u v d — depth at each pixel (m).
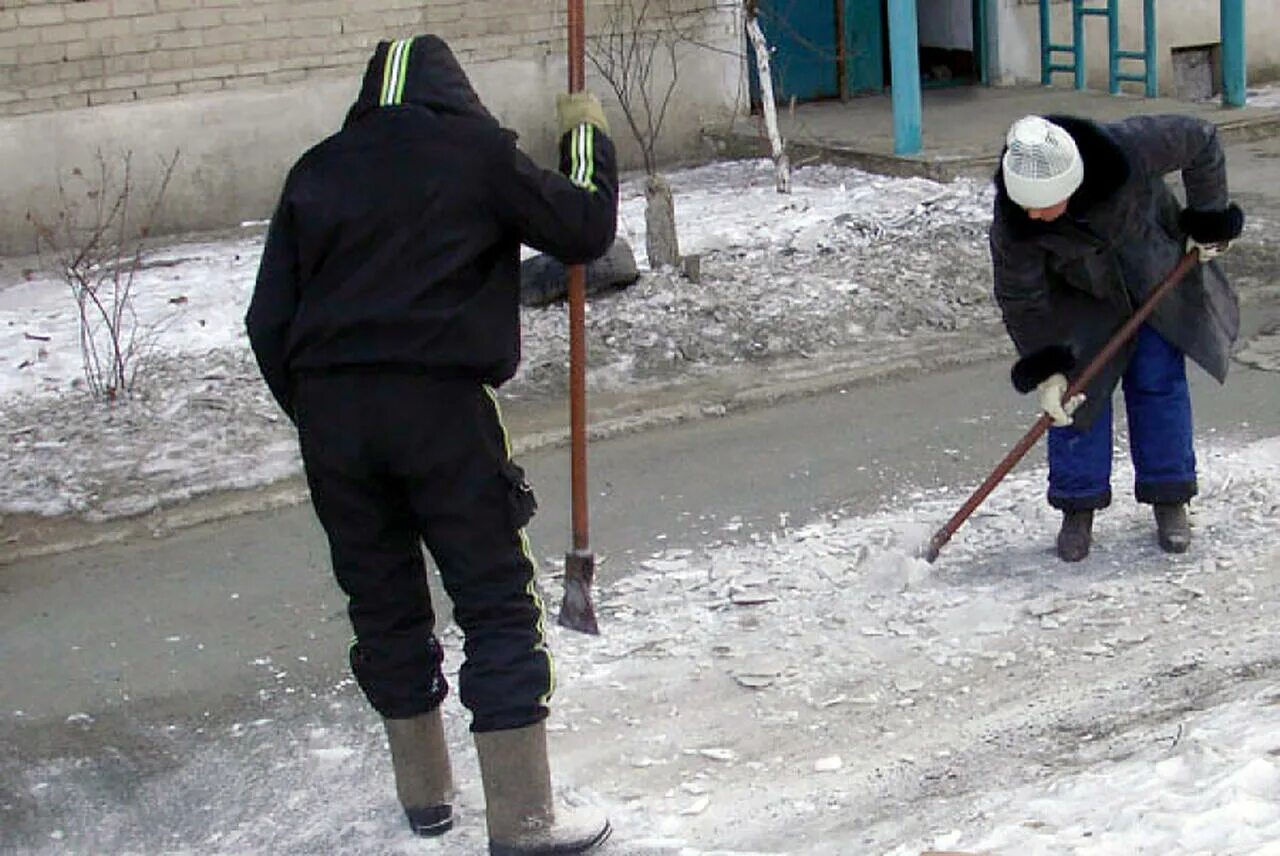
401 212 4.52
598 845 4.88
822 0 17.83
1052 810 4.69
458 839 5.11
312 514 8.24
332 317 4.53
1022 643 6.21
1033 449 8.41
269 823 5.39
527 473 8.60
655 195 11.20
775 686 6.03
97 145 13.95
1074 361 6.49
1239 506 7.29
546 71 15.73
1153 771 4.82
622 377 9.95
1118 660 6.02
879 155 14.66
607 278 10.66
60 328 11.14
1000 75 18.28
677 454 8.78
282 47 14.59
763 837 4.98
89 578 7.64
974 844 4.47
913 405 9.31
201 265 13.02
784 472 8.38
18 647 6.96
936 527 7.30
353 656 5.03
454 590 4.71
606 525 7.83
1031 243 6.10
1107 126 6.23
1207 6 18.83
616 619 6.70
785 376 9.88
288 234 4.66
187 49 14.22
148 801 5.62
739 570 7.08
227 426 9.25
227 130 14.45
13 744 6.10
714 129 16.50
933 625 6.39
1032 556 6.94
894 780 5.31
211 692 6.43
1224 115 16.03
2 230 13.70
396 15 15.02
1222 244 6.46
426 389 4.52
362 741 5.95
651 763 5.55
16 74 13.65
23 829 5.48
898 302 10.86
